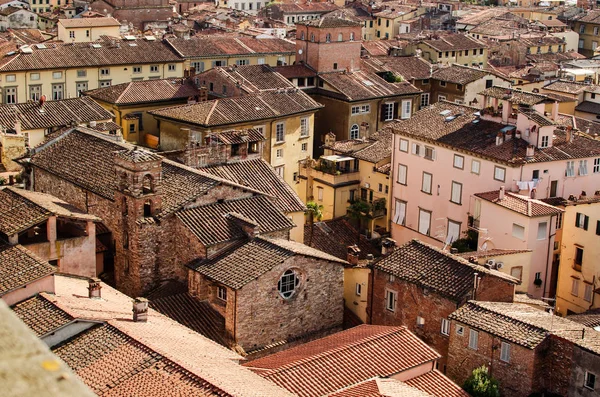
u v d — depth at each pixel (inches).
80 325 2098.9
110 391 1844.2
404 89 5984.3
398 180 4574.3
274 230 2994.6
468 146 4175.7
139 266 2864.2
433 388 2365.9
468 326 2598.4
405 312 2915.8
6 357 227.5
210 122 4682.6
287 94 5221.5
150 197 2869.1
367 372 2292.1
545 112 4510.3
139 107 5393.7
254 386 1968.5
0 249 2389.3
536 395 2456.9
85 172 3186.5
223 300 2743.6
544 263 3661.4
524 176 3991.1
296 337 2822.3
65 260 2711.6
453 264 2891.2
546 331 2472.9
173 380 1859.0
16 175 3860.7
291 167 5167.3
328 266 2871.6
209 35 7741.1
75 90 6146.7
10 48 6343.5
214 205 2994.6
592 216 3604.8
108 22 7844.5
